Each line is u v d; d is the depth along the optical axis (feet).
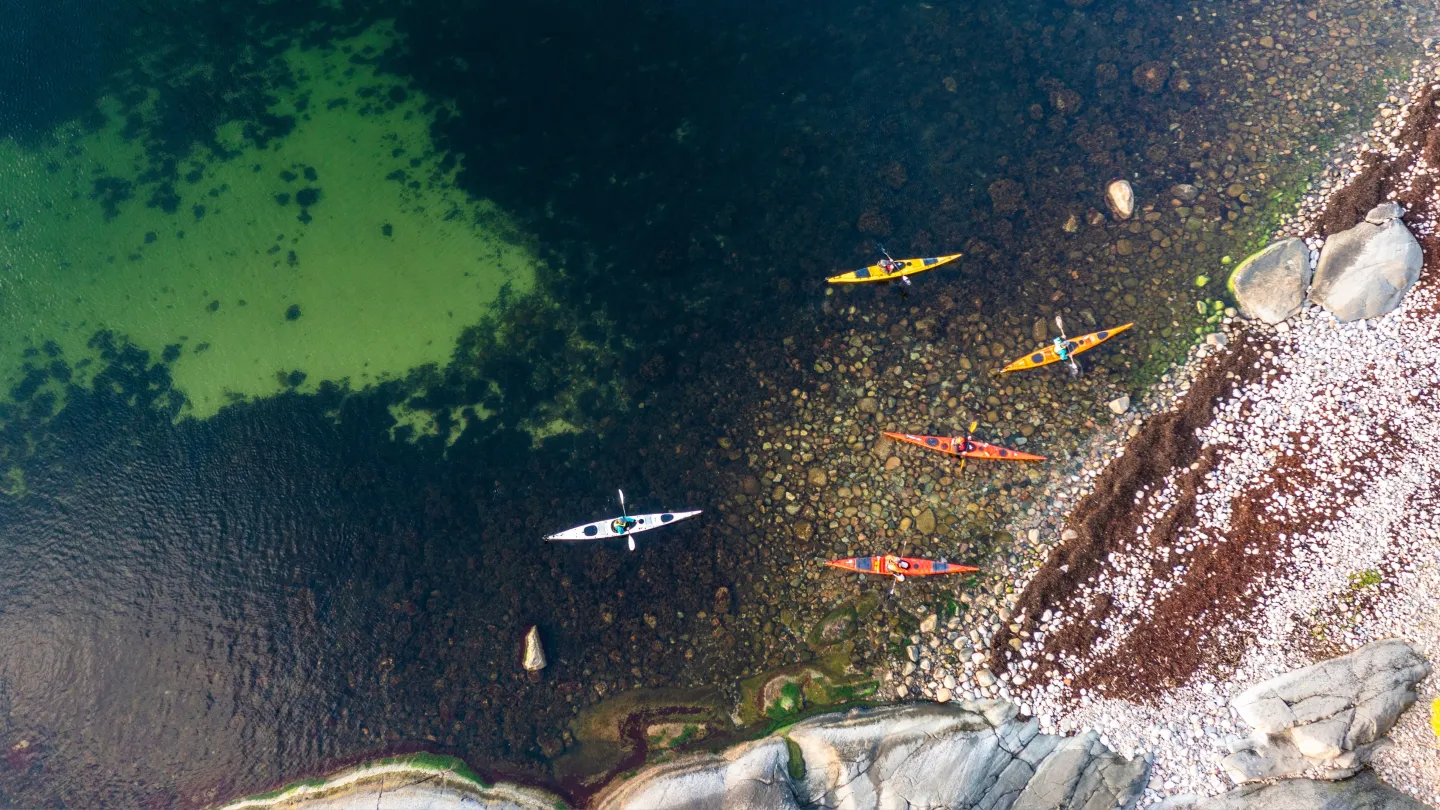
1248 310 78.59
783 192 89.45
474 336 86.38
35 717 73.92
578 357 84.48
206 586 77.56
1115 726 65.72
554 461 80.59
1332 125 85.35
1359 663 63.16
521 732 71.72
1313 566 68.13
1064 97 90.17
